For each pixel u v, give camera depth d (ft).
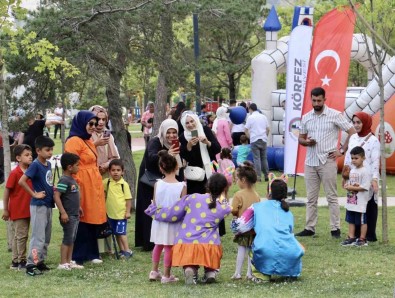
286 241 38.42
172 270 42.63
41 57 51.52
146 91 73.41
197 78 69.77
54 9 58.13
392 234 53.21
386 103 90.12
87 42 59.98
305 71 65.41
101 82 61.00
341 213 62.95
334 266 42.57
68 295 35.91
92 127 44.27
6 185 43.16
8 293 36.65
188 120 46.83
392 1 50.03
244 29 73.05
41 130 62.75
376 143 49.01
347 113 87.86
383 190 49.62
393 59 85.25
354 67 164.45
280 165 98.17
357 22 55.93
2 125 48.01
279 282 38.27
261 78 99.40
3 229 58.39
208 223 37.99
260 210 38.73
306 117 51.49
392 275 40.11
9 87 59.00
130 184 65.51
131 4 59.88
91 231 44.80
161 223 39.14
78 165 42.80
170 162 39.81
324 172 51.21
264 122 86.58
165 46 64.34
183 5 61.52
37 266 41.88
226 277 40.16
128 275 41.29
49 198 41.75
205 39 127.03
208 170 46.88
